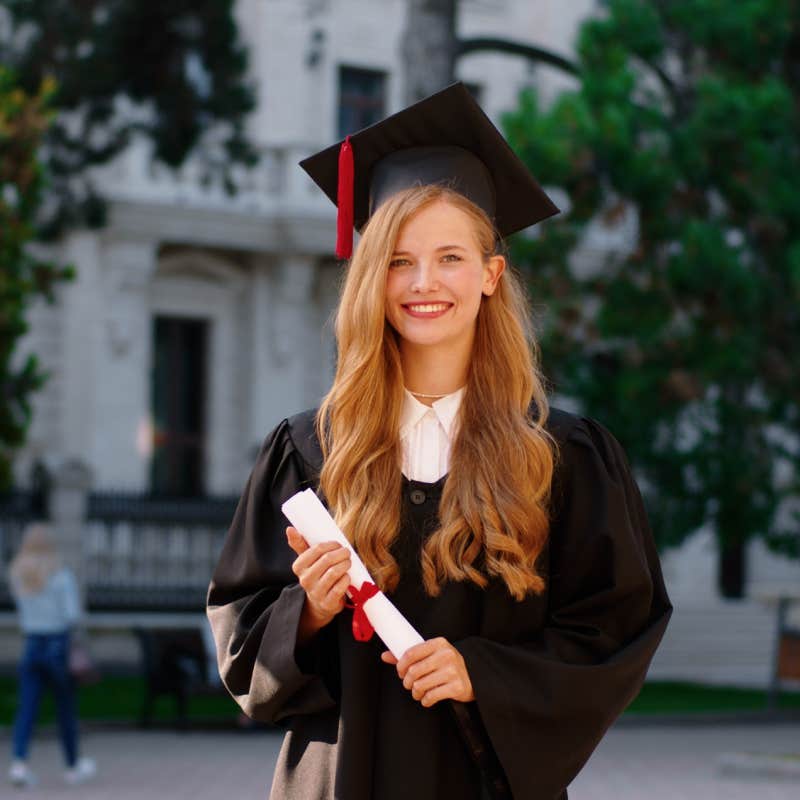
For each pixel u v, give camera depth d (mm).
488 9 40250
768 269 26047
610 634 4395
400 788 4254
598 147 24344
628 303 25141
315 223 36688
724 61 26344
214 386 37969
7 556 29281
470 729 4207
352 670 4309
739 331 25234
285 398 38250
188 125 28375
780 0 25984
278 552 4527
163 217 35531
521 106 25125
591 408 25734
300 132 38281
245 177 36594
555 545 4461
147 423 36250
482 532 4309
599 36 25547
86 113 28812
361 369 4406
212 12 27359
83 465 30062
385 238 4406
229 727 22469
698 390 25016
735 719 24656
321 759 4363
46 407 35094
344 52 39000
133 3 26750
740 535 27156
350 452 4391
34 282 21828
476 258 4449
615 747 20562
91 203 31844
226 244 36625
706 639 35531
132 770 17375
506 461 4367
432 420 4496
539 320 7746
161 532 31531
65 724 16328
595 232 35906
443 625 4301
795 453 28375
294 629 4258
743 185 25125
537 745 4168
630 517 4559
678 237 25281
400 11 39719
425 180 4652
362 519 4312
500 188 4816
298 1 38281
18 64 27734
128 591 30891
